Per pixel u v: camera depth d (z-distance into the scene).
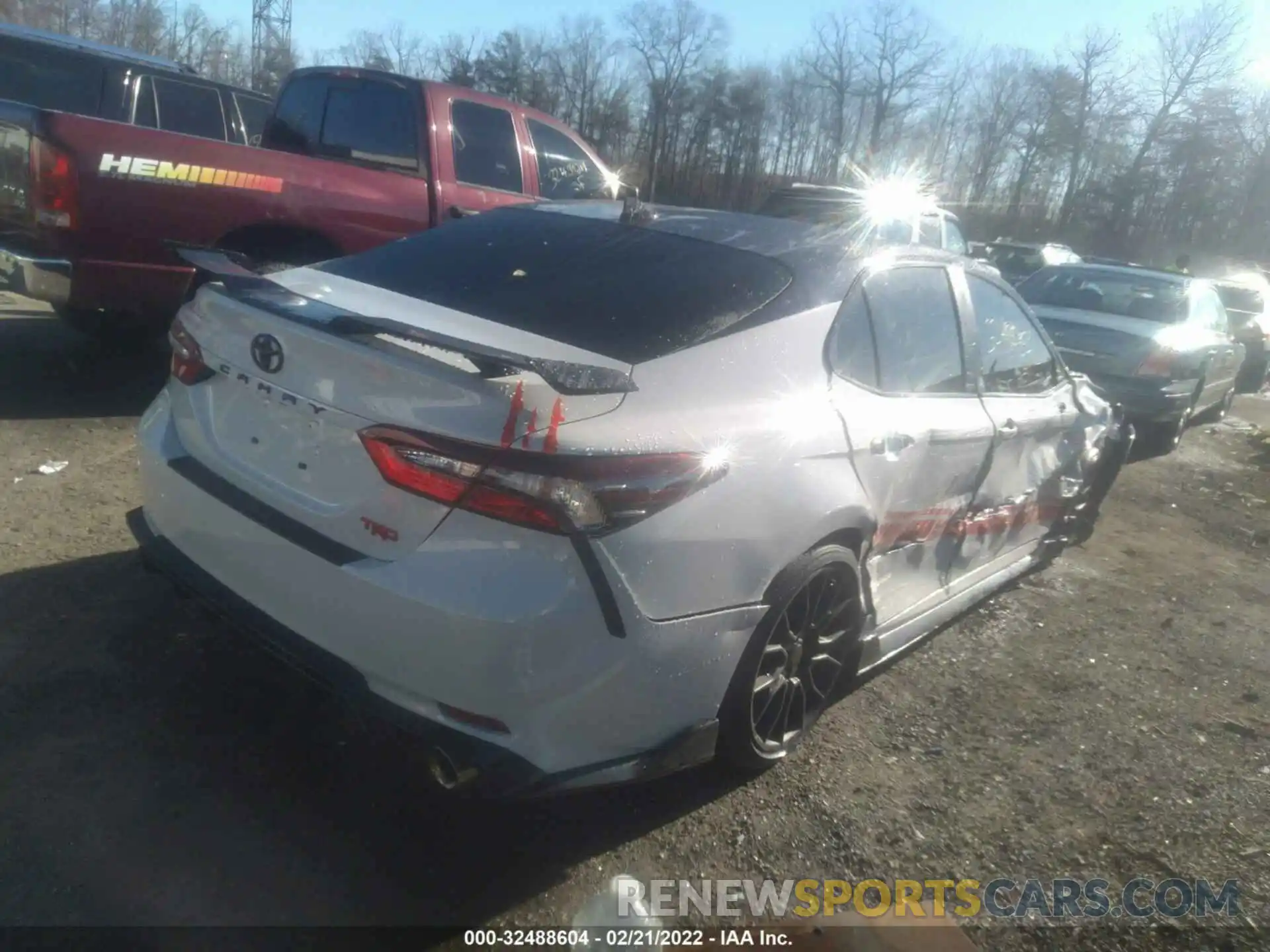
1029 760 3.70
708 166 49.41
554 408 2.54
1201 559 6.48
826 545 3.24
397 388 2.59
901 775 3.49
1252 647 5.03
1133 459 9.28
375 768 3.15
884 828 3.20
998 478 4.45
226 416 3.05
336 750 3.21
